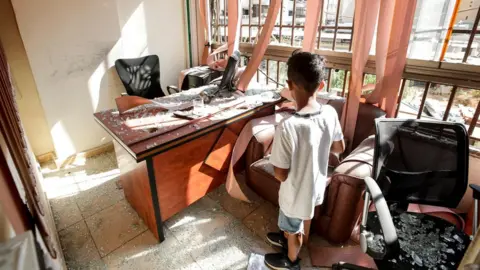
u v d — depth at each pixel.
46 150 2.53
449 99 1.70
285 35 2.56
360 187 1.37
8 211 0.52
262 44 2.16
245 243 1.68
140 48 2.82
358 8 1.69
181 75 2.91
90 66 2.44
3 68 1.32
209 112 1.77
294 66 1.05
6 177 0.55
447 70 1.62
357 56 1.76
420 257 1.08
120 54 2.60
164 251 1.63
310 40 2.04
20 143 0.91
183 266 1.54
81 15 2.26
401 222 1.26
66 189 2.19
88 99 2.51
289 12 2.46
